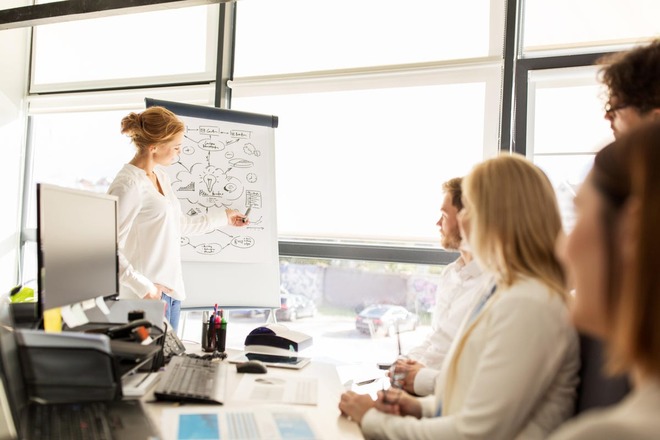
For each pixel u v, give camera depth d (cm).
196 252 299
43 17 319
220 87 352
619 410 48
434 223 305
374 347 321
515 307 114
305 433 117
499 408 108
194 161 305
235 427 117
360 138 322
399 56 316
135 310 163
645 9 268
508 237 121
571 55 274
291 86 338
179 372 148
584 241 53
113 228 165
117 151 393
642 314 45
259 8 350
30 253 416
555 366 111
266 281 306
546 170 284
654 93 112
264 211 312
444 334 200
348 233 323
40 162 419
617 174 50
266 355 191
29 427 101
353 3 327
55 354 112
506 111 288
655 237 44
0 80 396
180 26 370
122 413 112
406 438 122
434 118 307
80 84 399
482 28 298
